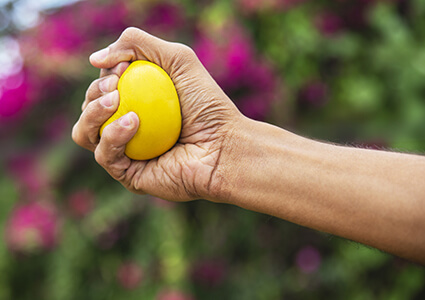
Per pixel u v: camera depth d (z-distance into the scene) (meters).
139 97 0.61
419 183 0.55
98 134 0.66
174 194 0.66
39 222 1.34
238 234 1.37
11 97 1.35
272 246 1.40
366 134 1.37
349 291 1.38
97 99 0.63
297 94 1.40
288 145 0.61
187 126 0.65
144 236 1.31
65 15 1.46
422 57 1.38
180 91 0.65
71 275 1.33
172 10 1.34
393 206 0.55
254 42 1.37
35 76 1.33
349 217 0.56
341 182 0.57
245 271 1.38
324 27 1.42
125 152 0.65
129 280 1.33
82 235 1.33
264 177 0.59
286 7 1.34
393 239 0.55
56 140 1.38
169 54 0.65
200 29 1.32
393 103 1.40
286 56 1.37
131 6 1.32
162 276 1.31
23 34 1.48
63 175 1.35
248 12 1.33
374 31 1.45
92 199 1.34
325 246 1.40
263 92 1.20
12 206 1.57
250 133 0.62
